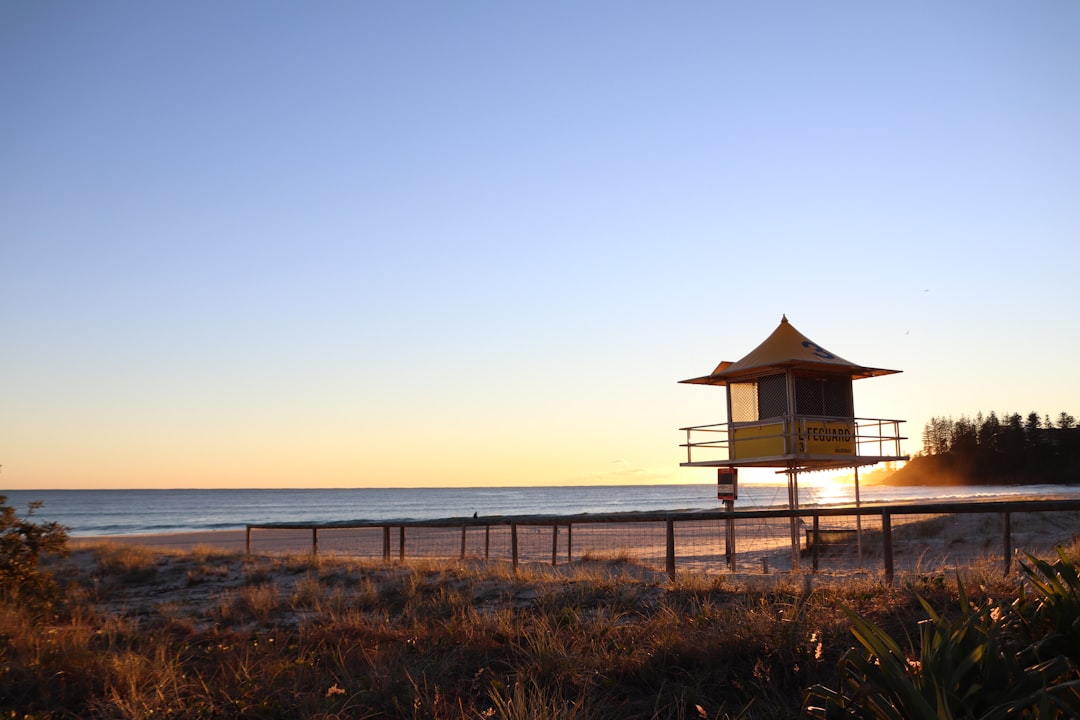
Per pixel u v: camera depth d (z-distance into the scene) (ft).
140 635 32.30
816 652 22.97
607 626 28.99
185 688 23.76
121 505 504.84
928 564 57.67
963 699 15.40
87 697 23.45
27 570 43.98
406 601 42.70
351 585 54.39
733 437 80.94
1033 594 26.02
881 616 27.35
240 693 23.15
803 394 76.89
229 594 49.78
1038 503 37.35
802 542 90.84
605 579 43.65
